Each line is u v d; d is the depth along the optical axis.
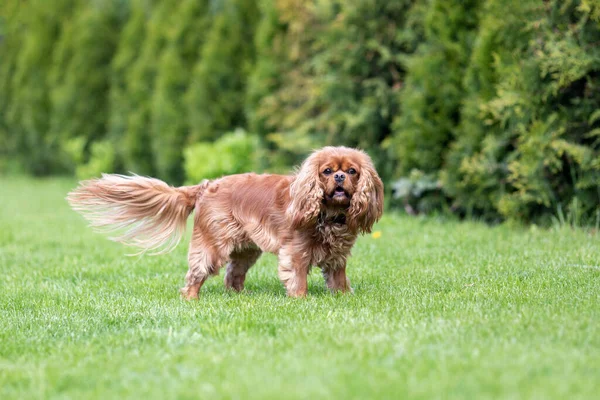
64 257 9.25
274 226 6.50
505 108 9.94
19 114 25.23
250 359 4.35
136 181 6.83
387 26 12.71
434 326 4.95
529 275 6.87
